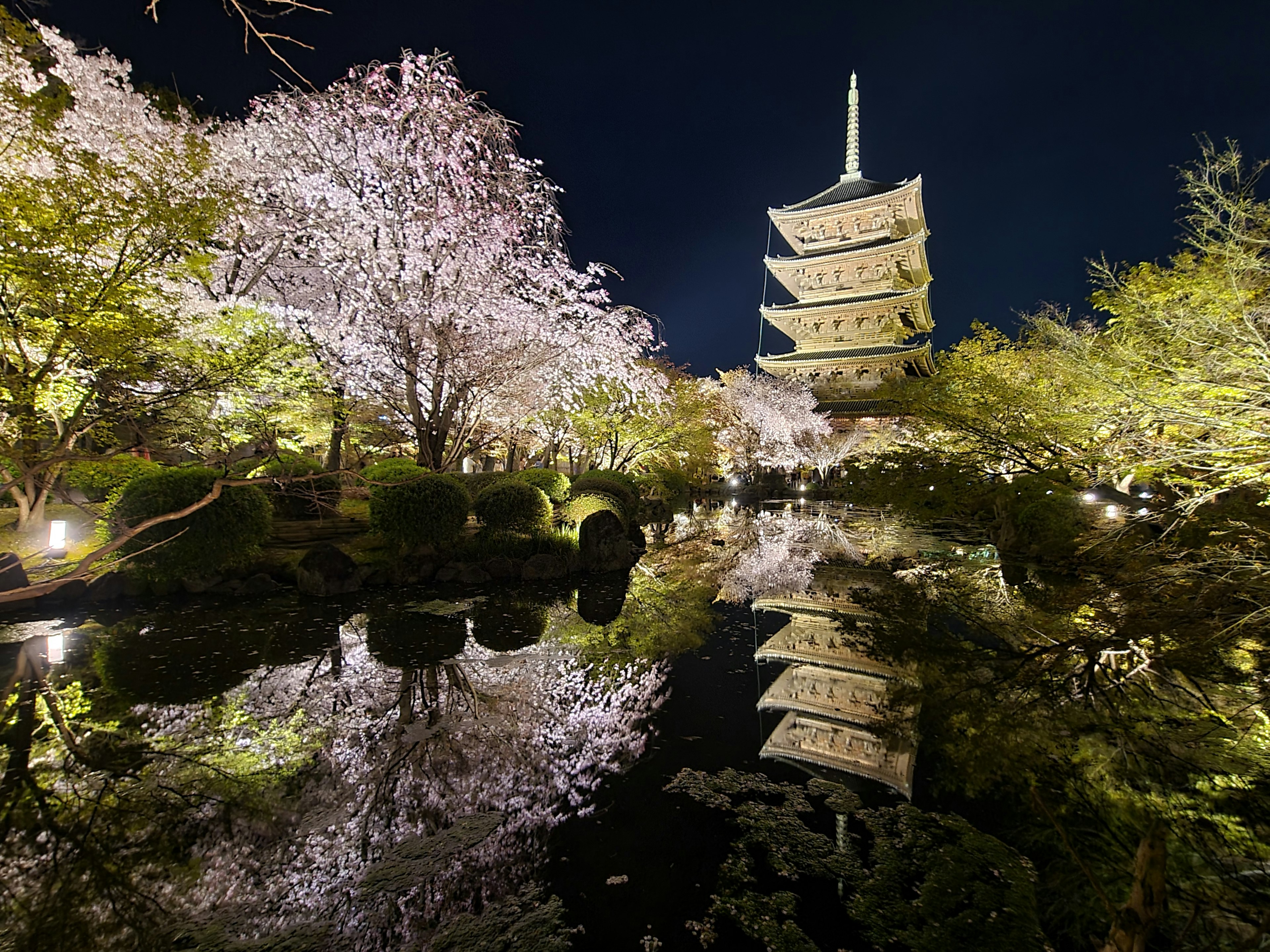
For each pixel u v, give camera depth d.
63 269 6.34
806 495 39.75
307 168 12.88
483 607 8.99
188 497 8.97
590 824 3.62
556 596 9.95
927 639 7.53
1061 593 9.23
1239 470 6.46
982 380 12.40
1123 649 6.24
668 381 23.72
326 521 12.71
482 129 12.68
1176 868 3.17
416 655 6.65
